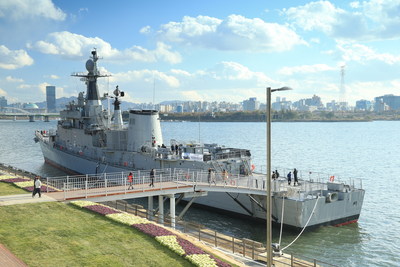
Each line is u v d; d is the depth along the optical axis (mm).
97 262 18969
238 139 165875
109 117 64375
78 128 66688
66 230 23172
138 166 51656
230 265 19266
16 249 19922
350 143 145125
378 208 48312
